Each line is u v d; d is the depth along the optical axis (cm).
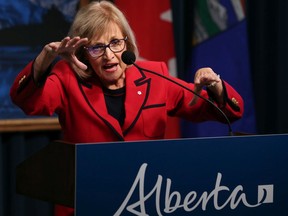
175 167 203
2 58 436
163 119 270
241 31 493
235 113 273
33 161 214
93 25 256
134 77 273
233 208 214
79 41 231
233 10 491
